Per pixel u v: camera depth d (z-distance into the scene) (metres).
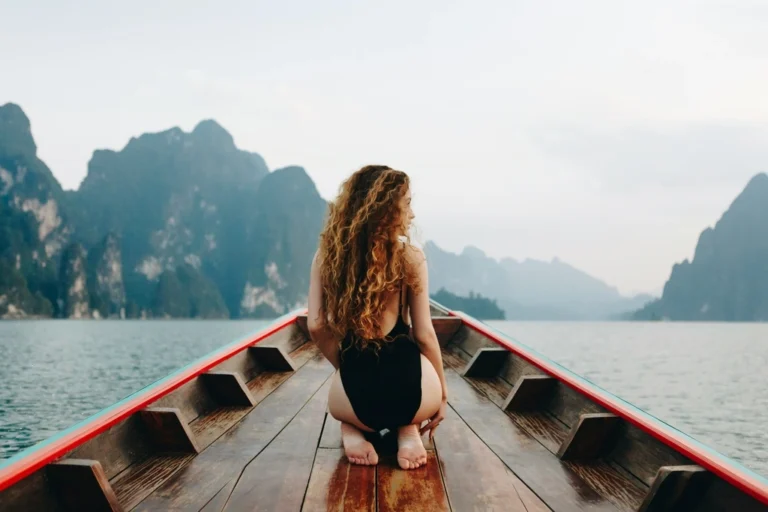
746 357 77.25
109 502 1.98
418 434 2.67
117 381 47.94
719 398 37.72
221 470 2.52
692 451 2.14
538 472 2.54
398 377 2.54
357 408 2.59
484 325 5.29
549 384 3.48
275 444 2.88
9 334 123.69
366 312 2.46
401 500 2.20
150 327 197.62
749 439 25.36
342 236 2.54
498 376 4.44
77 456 2.21
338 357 2.74
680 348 95.38
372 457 2.57
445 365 4.91
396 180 2.50
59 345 93.50
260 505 2.15
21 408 34.81
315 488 2.31
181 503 2.17
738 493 1.88
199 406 3.41
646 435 2.47
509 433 3.11
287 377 4.38
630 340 122.56
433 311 6.30
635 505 2.21
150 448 2.73
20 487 1.84
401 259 2.50
